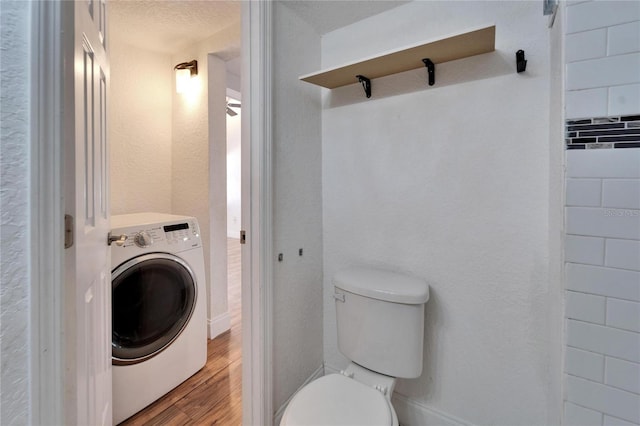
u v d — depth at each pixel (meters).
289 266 1.48
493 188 1.25
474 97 1.27
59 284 0.57
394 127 1.47
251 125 1.29
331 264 1.70
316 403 1.05
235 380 1.84
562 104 0.79
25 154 0.53
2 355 0.52
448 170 1.34
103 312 1.12
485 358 1.29
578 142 0.76
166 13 1.87
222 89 2.32
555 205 0.99
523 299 1.20
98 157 1.01
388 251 1.52
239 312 2.79
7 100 0.51
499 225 1.24
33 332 0.54
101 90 1.06
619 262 0.72
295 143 1.50
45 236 0.55
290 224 1.48
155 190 2.41
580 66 0.75
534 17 1.14
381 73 1.44
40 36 0.54
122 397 1.49
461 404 1.35
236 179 6.78
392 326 1.26
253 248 1.31
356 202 1.60
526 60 1.16
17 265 0.53
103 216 1.10
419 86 1.40
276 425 1.41
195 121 2.32
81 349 0.80
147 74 2.34
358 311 1.33
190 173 2.37
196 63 2.26
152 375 1.62
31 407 0.55
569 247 0.78
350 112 1.60
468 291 1.32
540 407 1.18
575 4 0.75
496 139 1.23
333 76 1.46
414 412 1.47
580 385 0.77
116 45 2.18
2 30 0.51
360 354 1.33
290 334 1.50
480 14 1.25
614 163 0.72
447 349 1.38
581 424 0.77
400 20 1.44
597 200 0.74
